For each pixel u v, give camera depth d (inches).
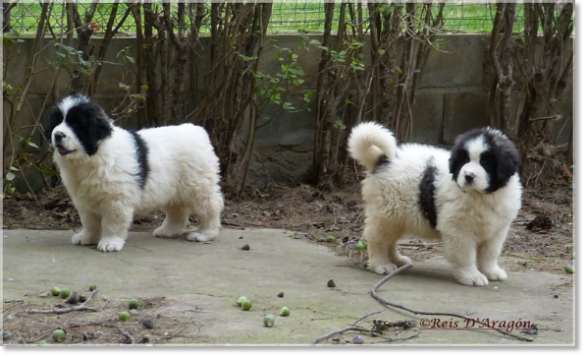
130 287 159.8
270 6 207.0
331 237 185.6
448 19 221.5
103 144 173.8
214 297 157.0
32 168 207.9
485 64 219.9
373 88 214.5
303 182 219.0
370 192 168.4
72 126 172.6
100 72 207.8
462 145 161.3
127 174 175.6
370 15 208.2
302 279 165.0
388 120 213.5
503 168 160.1
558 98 219.3
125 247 177.6
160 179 179.5
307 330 147.6
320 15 218.7
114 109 201.8
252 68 207.3
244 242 182.9
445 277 167.3
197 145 182.7
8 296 155.6
